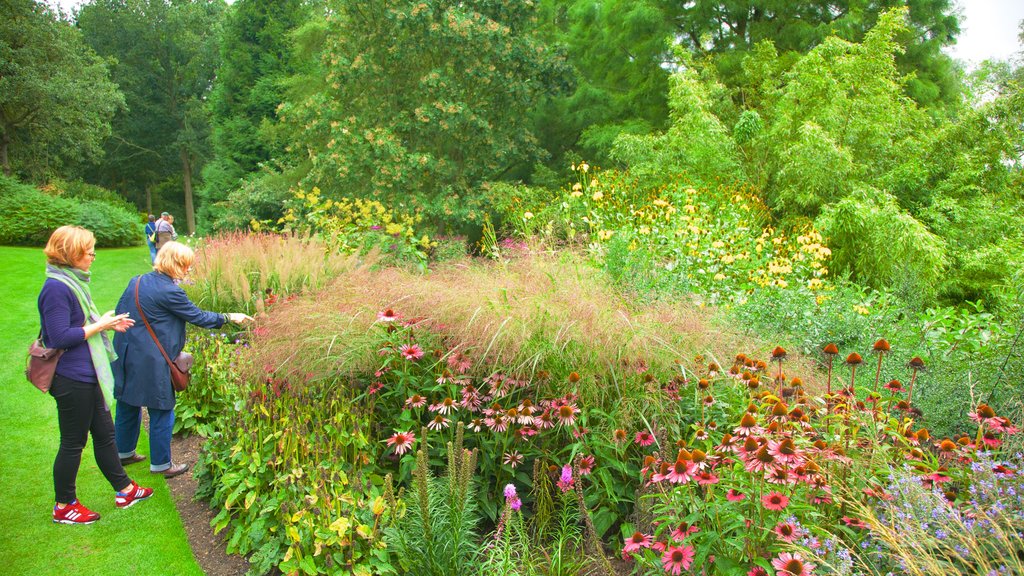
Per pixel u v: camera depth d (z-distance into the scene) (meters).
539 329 3.01
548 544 2.69
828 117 9.60
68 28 23.27
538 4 14.44
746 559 1.99
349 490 2.69
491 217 13.65
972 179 9.89
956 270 9.02
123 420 3.65
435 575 2.33
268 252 6.06
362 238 7.63
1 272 9.95
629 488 2.82
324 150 14.04
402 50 13.20
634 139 10.93
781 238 7.60
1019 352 3.44
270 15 26.77
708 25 14.69
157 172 37.62
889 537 1.82
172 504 3.29
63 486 3.02
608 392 3.00
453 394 2.93
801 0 13.66
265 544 2.65
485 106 13.95
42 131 23.81
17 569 2.70
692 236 6.18
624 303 3.52
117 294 9.33
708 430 2.83
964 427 3.22
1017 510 1.99
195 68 36.00
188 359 3.54
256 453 2.94
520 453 2.92
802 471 1.97
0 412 4.47
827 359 3.86
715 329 3.34
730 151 10.13
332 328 3.24
